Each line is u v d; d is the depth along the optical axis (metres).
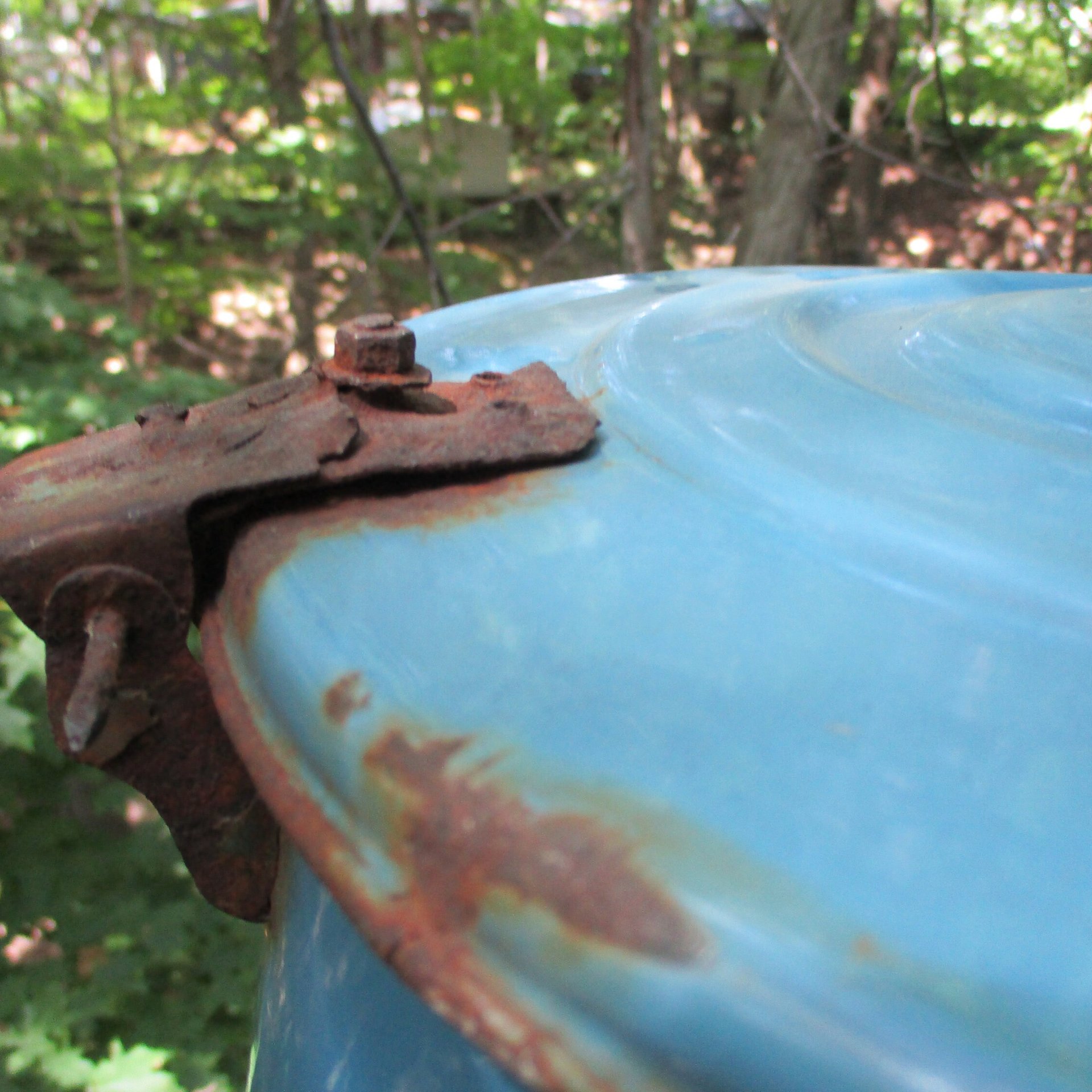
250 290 8.20
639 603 0.69
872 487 0.81
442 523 0.81
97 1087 3.07
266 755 0.68
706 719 0.58
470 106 11.91
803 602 0.68
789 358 1.05
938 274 1.50
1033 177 12.26
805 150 6.75
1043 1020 0.42
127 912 3.38
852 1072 0.43
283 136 6.96
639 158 6.34
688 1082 0.46
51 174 7.27
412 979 0.53
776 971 0.45
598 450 0.93
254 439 0.89
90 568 0.81
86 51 7.18
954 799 0.52
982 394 0.97
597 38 11.59
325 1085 0.79
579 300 1.63
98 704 0.75
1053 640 0.64
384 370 0.95
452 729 0.59
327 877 0.59
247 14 7.12
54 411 3.60
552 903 0.50
